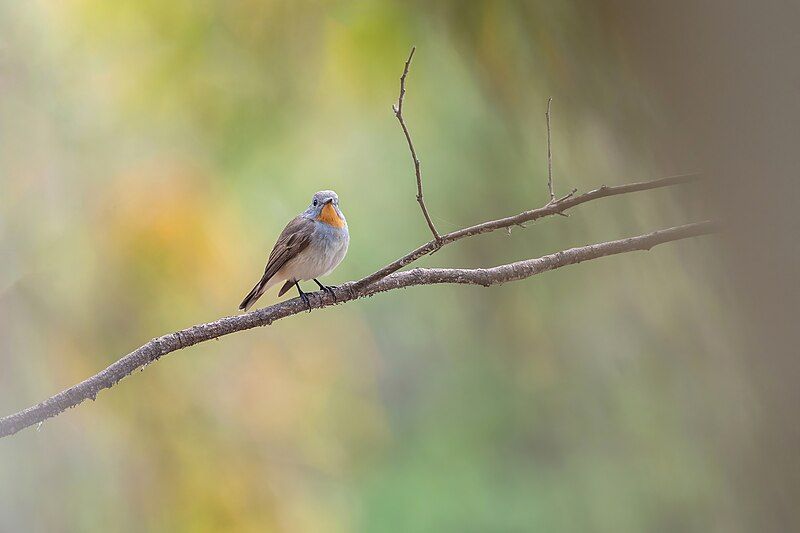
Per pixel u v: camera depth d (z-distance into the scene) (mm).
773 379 3354
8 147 13375
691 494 10422
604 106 5281
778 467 3424
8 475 12000
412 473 18062
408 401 19453
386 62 12906
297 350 15844
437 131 13719
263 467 14109
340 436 16500
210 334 5391
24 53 13523
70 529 12242
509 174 12969
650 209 6750
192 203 14078
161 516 12922
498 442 17094
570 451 14477
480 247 13180
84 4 13617
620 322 10758
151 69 14086
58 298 13141
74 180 13781
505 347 15195
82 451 12609
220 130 14609
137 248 13594
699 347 5762
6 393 12352
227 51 14008
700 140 3492
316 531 14922
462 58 10172
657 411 10711
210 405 13828
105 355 13141
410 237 17297
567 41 6500
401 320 19156
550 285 12719
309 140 15281
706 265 3707
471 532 16828
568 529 14711
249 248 15312
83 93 14039
